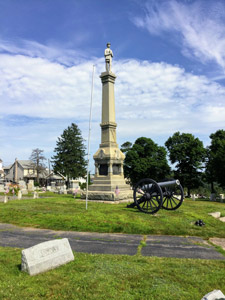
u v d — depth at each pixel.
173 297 4.90
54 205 18.11
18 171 88.12
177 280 5.71
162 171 51.56
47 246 6.33
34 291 4.93
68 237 10.15
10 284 5.18
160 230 11.54
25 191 39.62
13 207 16.92
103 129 23.88
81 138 68.31
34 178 84.50
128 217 13.24
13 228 11.93
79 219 12.89
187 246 9.21
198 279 5.79
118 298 4.80
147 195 14.78
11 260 6.74
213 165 39.31
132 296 4.89
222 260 7.47
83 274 5.81
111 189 21.55
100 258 7.05
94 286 5.24
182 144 46.06
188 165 46.31
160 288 5.23
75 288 5.12
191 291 5.21
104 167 23.09
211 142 47.12
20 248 8.30
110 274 5.87
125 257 7.30
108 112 23.58
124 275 5.84
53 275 5.72
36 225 12.44
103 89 24.23
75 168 64.38
